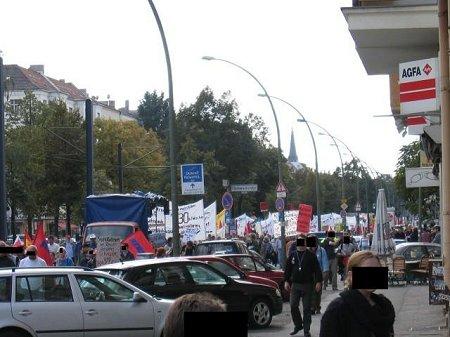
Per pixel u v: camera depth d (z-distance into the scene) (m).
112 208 33.97
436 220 53.91
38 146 62.31
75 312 13.80
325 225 65.12
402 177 55.66
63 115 64.88
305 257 16.62
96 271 14.37
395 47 19.20
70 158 63.62
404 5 16.81
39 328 13.54
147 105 128.75
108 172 75.69
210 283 17.58
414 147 54.44
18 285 13.63
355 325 5.48
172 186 26.12
